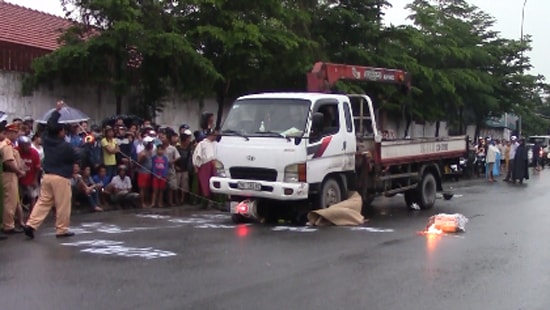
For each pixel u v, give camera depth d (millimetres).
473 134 40125
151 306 6340
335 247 9703
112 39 15109
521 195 19594
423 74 25984
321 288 7180
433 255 9211
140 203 14453
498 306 6574
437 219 11727
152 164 14438
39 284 7156
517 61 34875
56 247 9391
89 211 13477
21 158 11656
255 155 11711
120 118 15016
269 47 17875
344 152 12523
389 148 13742
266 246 9703
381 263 8570
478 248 9852
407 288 7238
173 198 15203
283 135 11609
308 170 11609
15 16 20344
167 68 16812
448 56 29188
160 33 15797
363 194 13375
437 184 16109
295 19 20109
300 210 12492
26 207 12039
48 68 15438
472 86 29828
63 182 10297
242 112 12305
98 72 15938
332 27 23500
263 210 12555
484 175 29859
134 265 8188
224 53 17562
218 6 17203
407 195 15406
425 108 28219
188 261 8500
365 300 6707
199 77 16797
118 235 10594
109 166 13938
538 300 6832
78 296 6676
